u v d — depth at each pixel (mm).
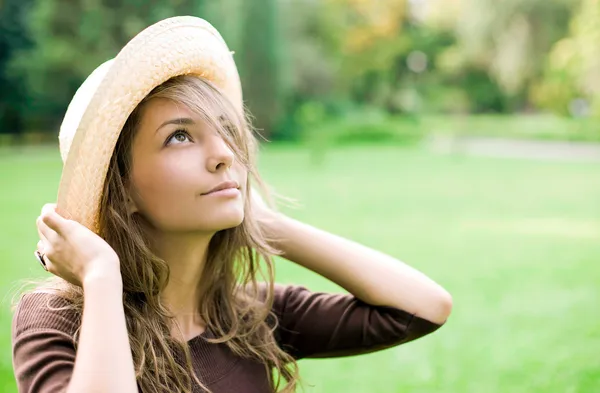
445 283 7113
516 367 4613
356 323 1565
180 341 1364
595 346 5043
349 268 1564
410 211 12422
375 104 53031
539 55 33969
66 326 1271
